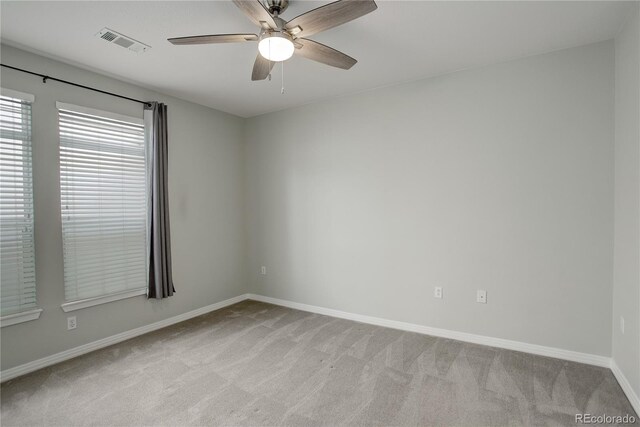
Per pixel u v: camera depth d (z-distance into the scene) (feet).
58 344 8.99
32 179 8.51
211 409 6.81
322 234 12.83
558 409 6.68
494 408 6.75
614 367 7.91
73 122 9.29
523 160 9.09
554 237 8.75
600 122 8.15
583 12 6.89
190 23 7.25
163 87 11.07
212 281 13.43
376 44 8.24
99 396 7.30
